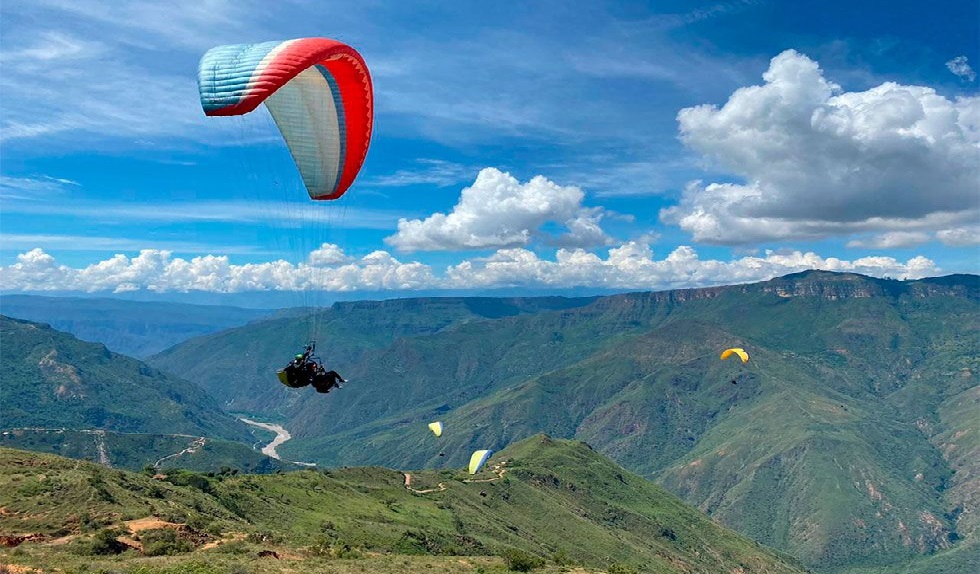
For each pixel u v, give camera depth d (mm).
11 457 69562
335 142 28094
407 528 101188
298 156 27875
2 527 50719
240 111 20781
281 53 21734
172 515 58562
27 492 57750
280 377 25875
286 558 49656
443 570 51219
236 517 75750
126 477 73688
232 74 21250
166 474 85375
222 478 99688
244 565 40156
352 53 24859
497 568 56000
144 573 35094
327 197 29516
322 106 27391
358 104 27750
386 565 49031
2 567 34625
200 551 48094
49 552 44688
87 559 42312
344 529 89312
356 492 121812
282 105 27109
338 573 42156
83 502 56312
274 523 83125
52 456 75000
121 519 53781
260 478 106500
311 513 93688
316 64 24516
